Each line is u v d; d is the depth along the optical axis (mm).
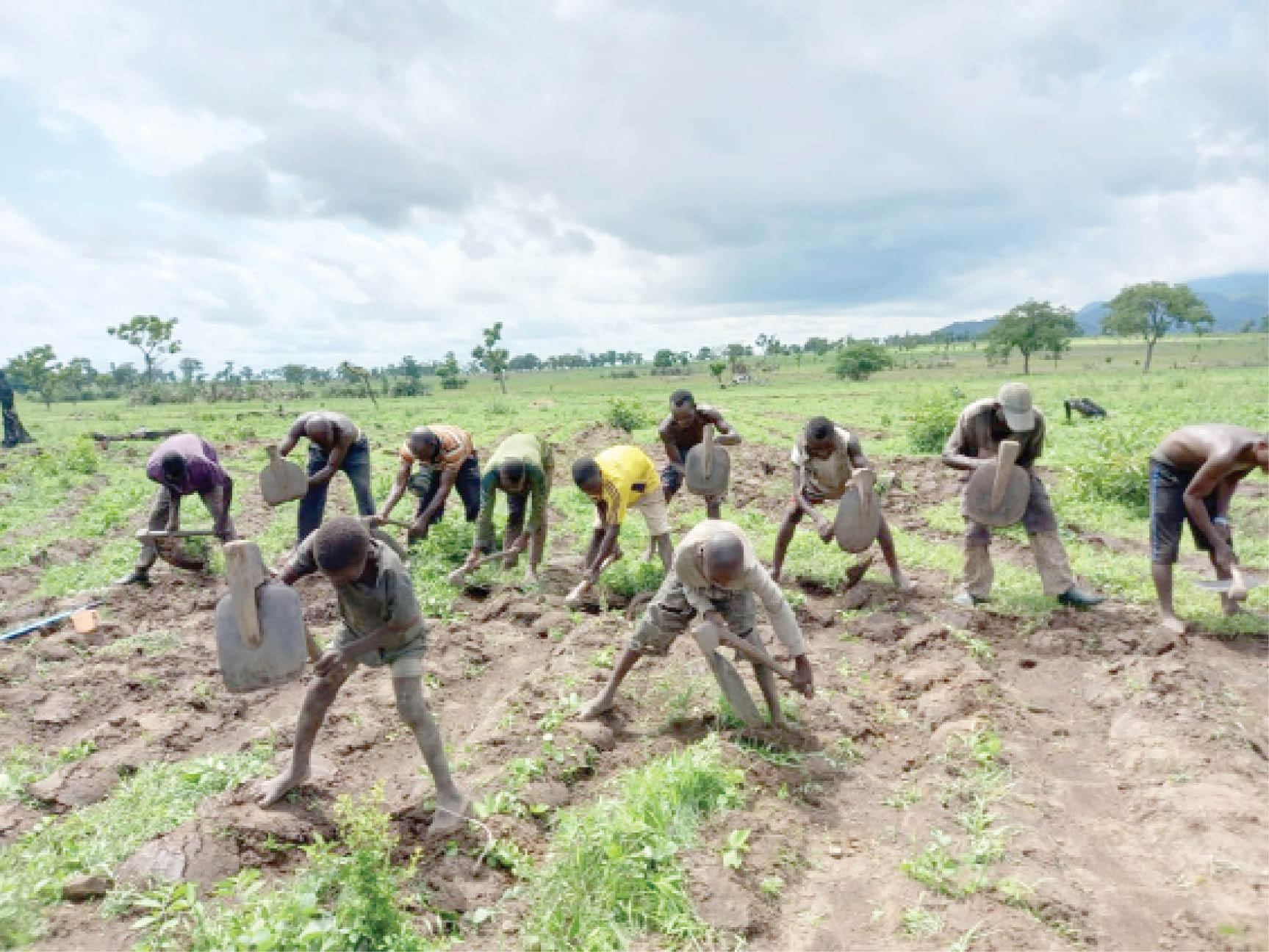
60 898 3936
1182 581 8172
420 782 5000
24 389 88562
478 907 3971
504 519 12055
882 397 37562
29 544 11555
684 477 9117
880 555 9352
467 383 130750
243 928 3617
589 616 7766
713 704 5758
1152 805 4652
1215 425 6680
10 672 6785
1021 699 6039
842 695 5965
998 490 7258
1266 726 5449
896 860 4273
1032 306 81125
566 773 4953
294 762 4766
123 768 5281
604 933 3660
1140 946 3637
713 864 4074
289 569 4684
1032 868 4105
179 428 29578
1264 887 3889
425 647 4621
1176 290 67375
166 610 8484
